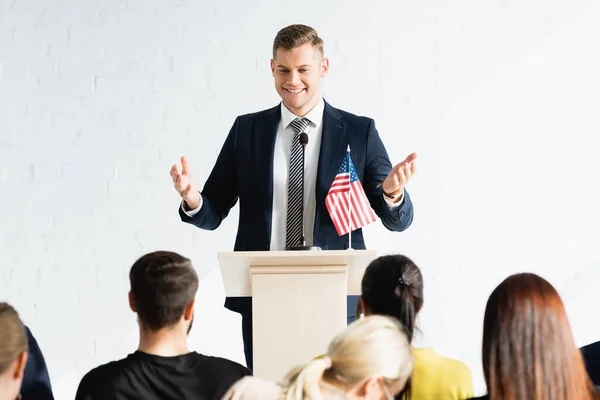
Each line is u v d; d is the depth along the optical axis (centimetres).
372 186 411
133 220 585
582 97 580
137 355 265
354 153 414
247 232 411
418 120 580
